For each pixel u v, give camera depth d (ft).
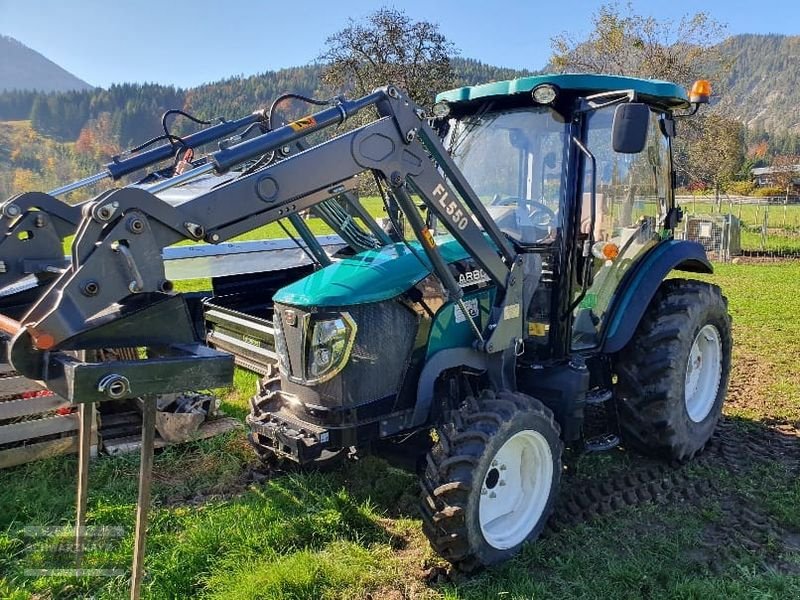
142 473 7.67
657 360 12.64
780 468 13.29
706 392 14.47
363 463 13.20
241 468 13.24
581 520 11.37
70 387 6.63
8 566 9.93
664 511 11.66
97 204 6.95
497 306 10.86
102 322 6.93
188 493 12.25
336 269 10.48
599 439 12.39
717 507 11.78
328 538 10.73
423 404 10.24
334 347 9.59
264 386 11.53
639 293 12.85
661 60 60.23
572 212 11.51
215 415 15.24
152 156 10.91
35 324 6.63
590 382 13.08
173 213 7.42
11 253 10.44
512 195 12.19
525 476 10.68
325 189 8.78
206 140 11.32
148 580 9.53
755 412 16.66
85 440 9.22
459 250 11.15
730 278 40.68
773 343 23.39
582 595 9.32
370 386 9.87
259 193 8.12
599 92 11.43
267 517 11.12
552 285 11.75
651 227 13.93
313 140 12.41
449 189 9.83
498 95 11.82
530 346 12.16
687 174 66.59
